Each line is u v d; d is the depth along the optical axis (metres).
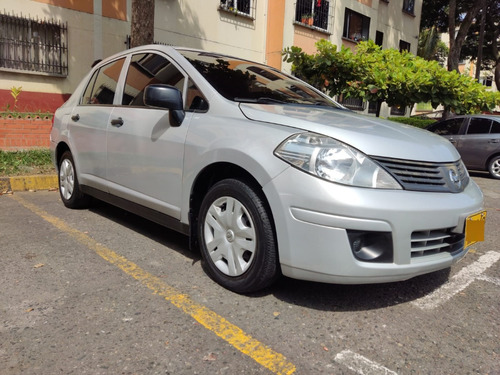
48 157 7.06
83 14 10.19
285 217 2.48
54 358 2.11
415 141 2.79
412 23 20.66
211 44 12.94
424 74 7.67
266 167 2.55
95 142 4.09
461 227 2.67
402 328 2.55
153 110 3.46
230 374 2.05
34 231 4.00
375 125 2.96
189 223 3.12
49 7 9.65
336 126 2.68
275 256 2.63
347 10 16.70
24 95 9.54
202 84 3.22
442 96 7.91
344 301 2.85
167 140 3.23
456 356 2.29
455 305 2.89
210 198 2.95
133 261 3.37
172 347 2.24
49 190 5.90
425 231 2.55
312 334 2.43
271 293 2.91
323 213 2.38
